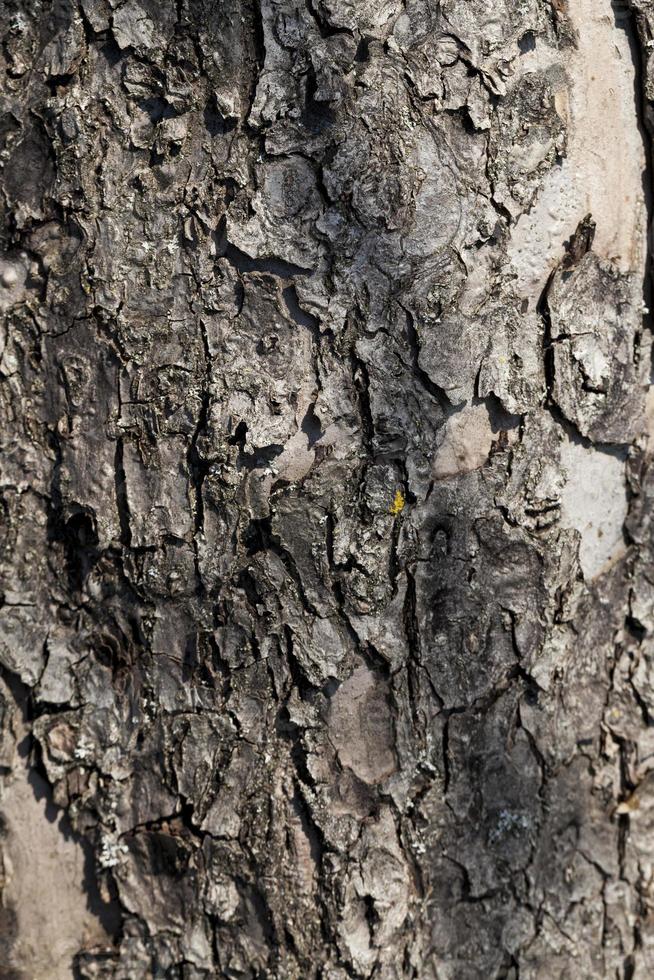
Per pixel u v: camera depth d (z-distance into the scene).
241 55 1.16
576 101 1.18
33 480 1.17
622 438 1.21
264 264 1.16
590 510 1.21
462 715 1.19
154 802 1.18
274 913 1.18
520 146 1.17
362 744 1.18
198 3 1.15
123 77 1.15
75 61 1.15
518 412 1.18
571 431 1.20
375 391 1.17
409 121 1.16
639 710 1.22
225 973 1.18
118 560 1.17
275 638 1.17
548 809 1.21
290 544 1.17
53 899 1.18
